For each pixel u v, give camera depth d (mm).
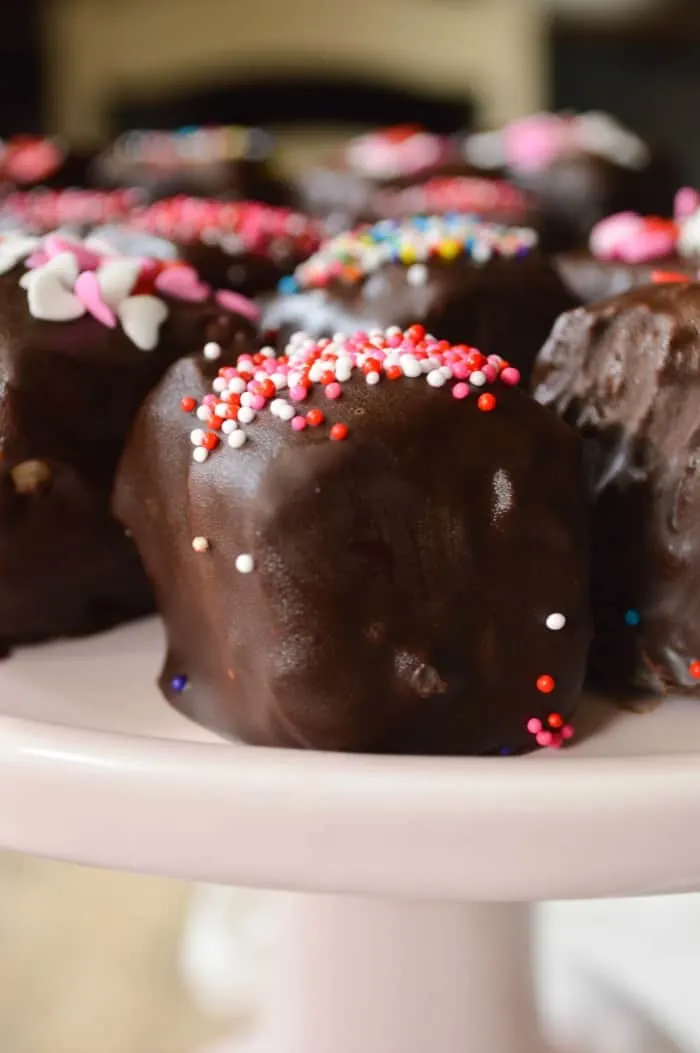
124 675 214
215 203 364
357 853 173
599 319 216
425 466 194
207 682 202
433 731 194
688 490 203
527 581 197
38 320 220
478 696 195
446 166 494
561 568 199
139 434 211
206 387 205
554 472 199
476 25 707
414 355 202
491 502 196
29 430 217
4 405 217
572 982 285
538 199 467
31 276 224
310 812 172
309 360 204
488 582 196
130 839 176
